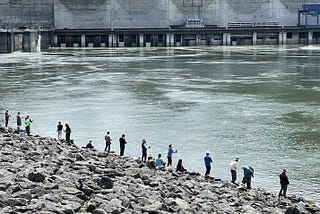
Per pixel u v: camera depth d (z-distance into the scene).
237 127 44.66
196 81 77.44
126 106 55.47
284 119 47.81
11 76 84.69
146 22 182.50
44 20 179.00
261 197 24.66
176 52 146.00
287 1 185.25
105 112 51.91
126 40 180.12
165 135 42.03
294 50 149.38
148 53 143.00
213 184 25.30
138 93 65.12
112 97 61.81
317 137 40.94
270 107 54.22
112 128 44.66
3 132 32.34
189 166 33.25
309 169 32.47
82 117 49.44
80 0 179.00
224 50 153.25
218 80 78.38
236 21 185.25
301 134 41.94
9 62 112.38
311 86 69.69
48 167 20.16
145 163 27.77
